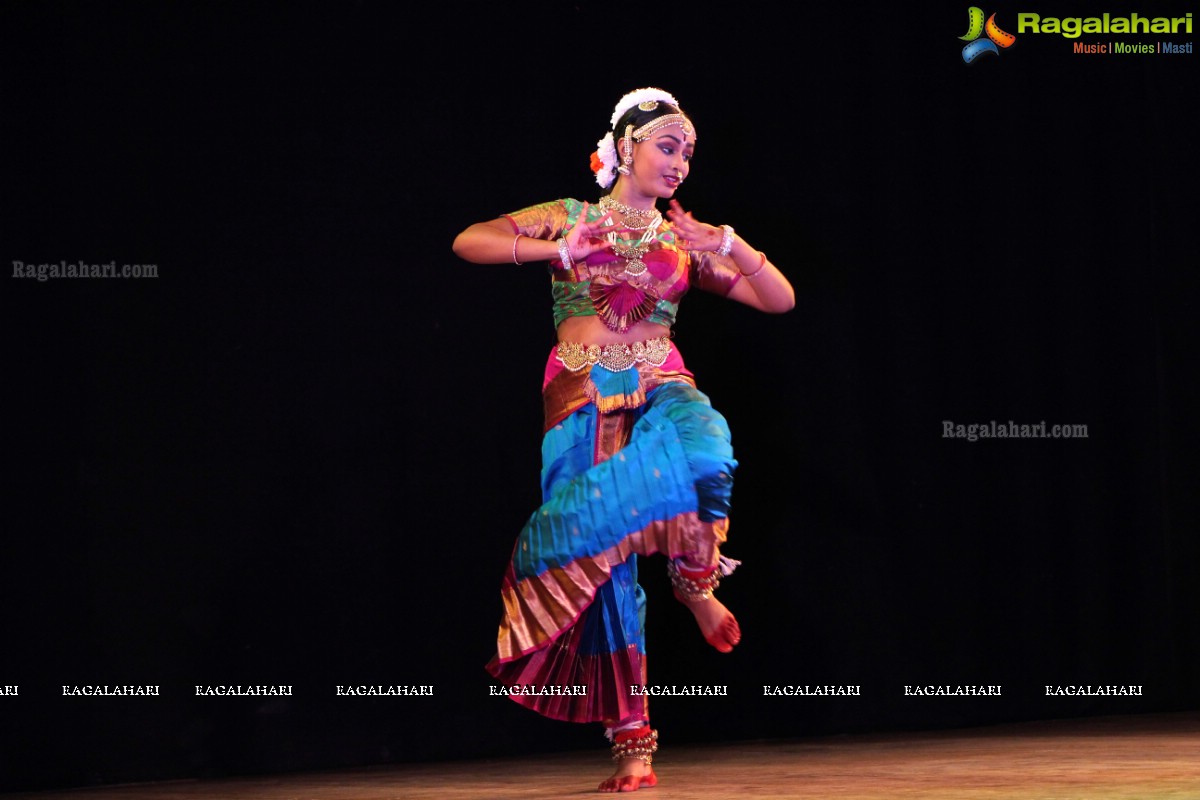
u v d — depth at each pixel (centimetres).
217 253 650
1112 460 826
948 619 779
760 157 775
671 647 726
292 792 507
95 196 627
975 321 806
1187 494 841
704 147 765
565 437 484
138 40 643
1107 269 838
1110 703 808
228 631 630
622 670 471
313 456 660
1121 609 819
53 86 622
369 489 669
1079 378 823
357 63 690
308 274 669
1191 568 838
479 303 705
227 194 655
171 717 612
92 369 617
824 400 774
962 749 605
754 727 735
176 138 647
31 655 588
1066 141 834
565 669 474
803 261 778
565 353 488
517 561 470
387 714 657
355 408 672
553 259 477
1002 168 820
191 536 629
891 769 511
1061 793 397
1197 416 848
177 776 610
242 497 642
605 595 474
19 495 595
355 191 684
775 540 755
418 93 703
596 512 463
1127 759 519
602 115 743
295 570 649
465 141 710
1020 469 804
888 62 805
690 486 463
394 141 695
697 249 481
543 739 690
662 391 484
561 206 496
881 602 768
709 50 771
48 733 587
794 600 753
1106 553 818
